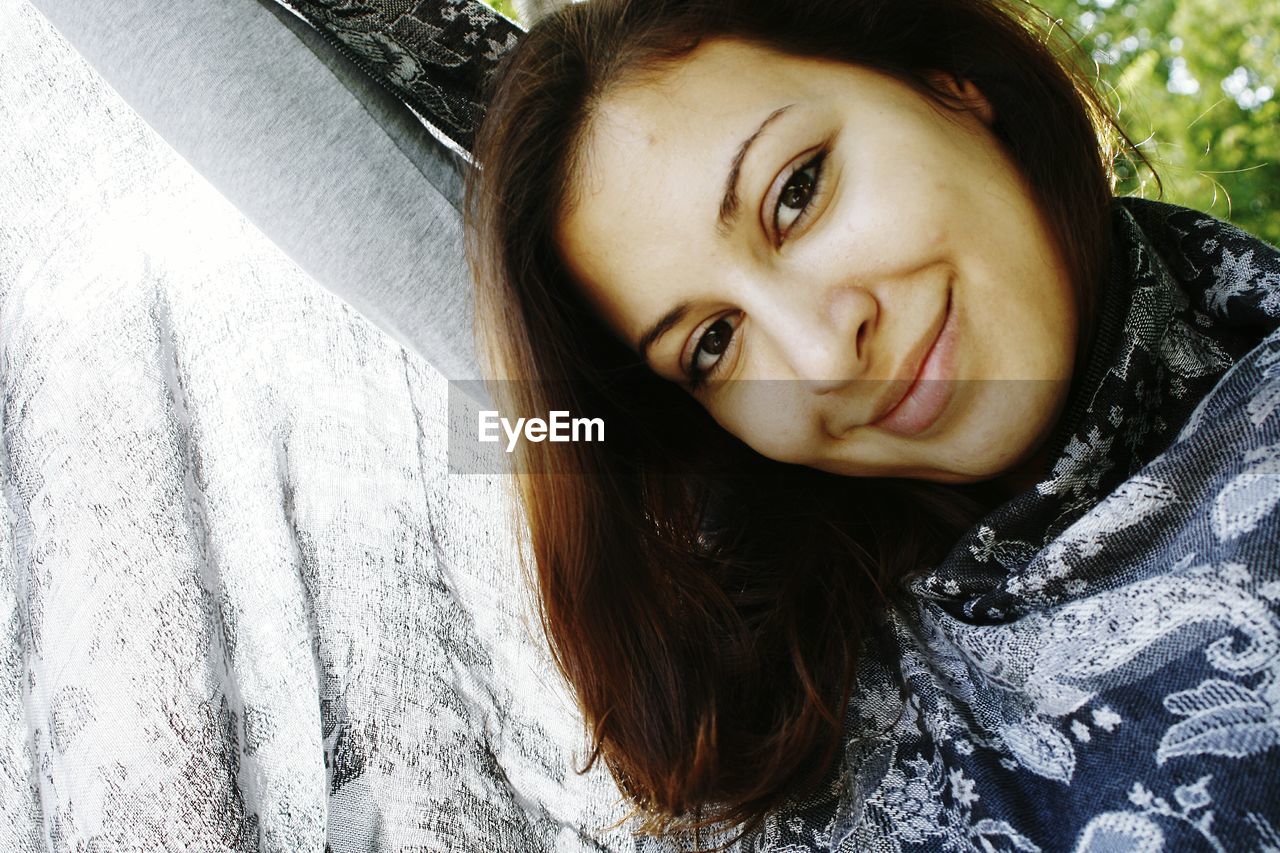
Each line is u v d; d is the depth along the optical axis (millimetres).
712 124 700
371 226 923
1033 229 713
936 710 758
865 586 875
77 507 929
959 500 852
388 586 979
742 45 717
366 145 937
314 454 1008
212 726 896
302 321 1038
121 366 978
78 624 899
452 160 1009
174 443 971
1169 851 572
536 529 876
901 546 869
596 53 738
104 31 918
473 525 1015
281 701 934
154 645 902
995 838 672
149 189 1046
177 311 1012
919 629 844
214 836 865
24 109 1049
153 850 856
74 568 913
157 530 938
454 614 990
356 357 1040
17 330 994
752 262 702
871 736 810
